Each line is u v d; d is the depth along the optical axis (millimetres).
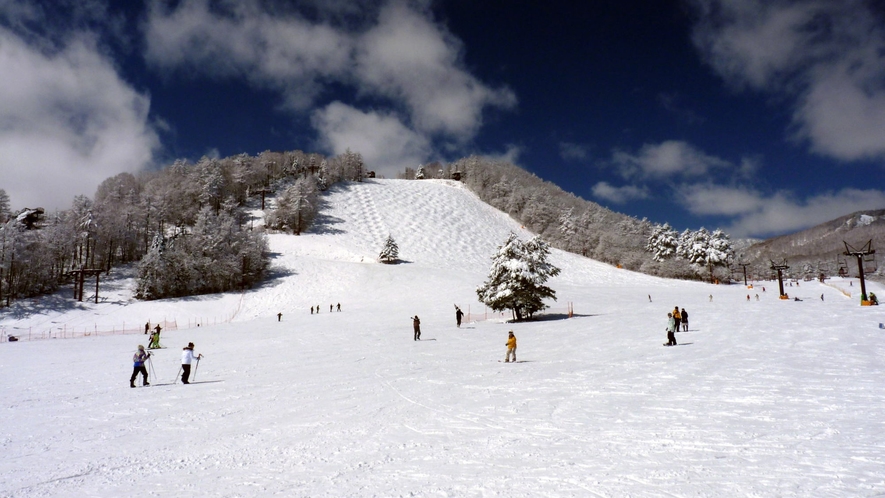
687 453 8195
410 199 155750
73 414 13422
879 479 6684
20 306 65688
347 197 149250
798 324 28422
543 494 6789
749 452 8062
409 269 88625
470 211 153750
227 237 83938
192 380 19062
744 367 16203
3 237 66500
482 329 38500
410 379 17438
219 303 72938
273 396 15211
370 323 47688
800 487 6535
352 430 10891
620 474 7402
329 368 21109
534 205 149250
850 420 9617
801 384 13180
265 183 152000
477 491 7023
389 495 7027
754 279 134125
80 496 7496
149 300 73688
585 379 15680
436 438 9984
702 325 30812
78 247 83938
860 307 37906
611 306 52094
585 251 128750
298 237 116125
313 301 72688
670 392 13031
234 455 9375
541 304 44531
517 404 12695
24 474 8539
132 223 93250
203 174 121438
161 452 9719
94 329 59281
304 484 7656
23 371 22719
